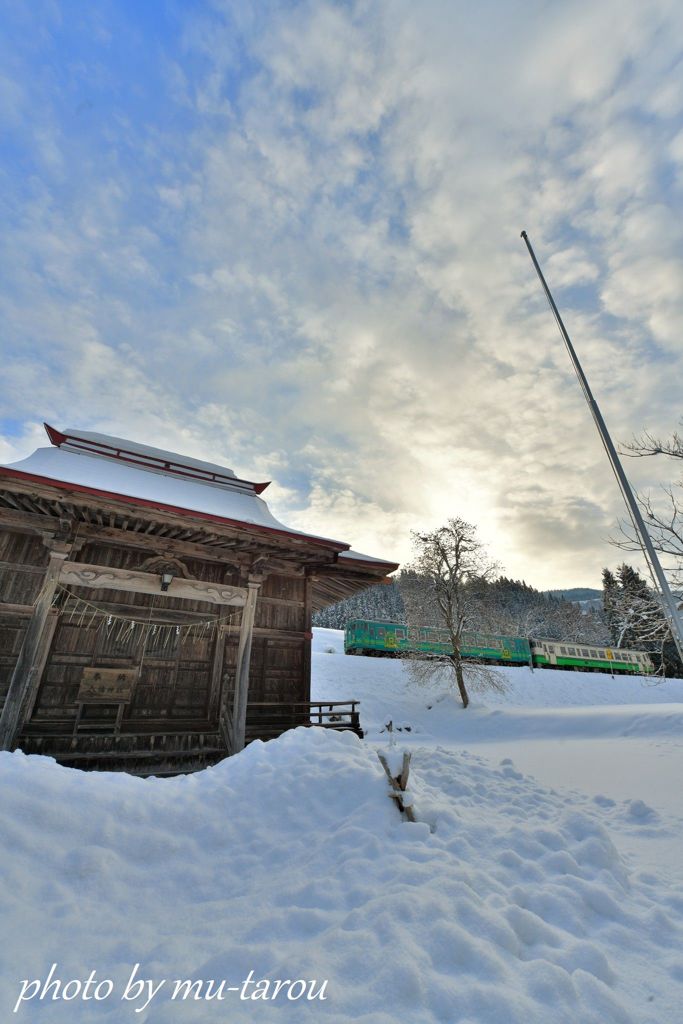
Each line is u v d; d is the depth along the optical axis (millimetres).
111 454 11938
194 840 3914
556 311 11375
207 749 8742
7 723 6965
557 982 2242
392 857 3490
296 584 11578
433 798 5043
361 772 4918
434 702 25000
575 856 3875
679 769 8195
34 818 3482
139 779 4754
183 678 9422
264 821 4297
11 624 8375
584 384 10086
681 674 39062
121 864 3402
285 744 5926
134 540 9273
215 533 9062
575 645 36812
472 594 25656
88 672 8617
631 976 2455
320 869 3486
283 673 10695
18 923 2613
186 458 13469
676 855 4246
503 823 4684
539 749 12484
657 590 11258
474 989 2170
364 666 29188
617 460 9117
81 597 9008
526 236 12367
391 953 2361
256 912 3004
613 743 12500
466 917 2746
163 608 9625
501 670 31641
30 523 8391
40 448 10664
